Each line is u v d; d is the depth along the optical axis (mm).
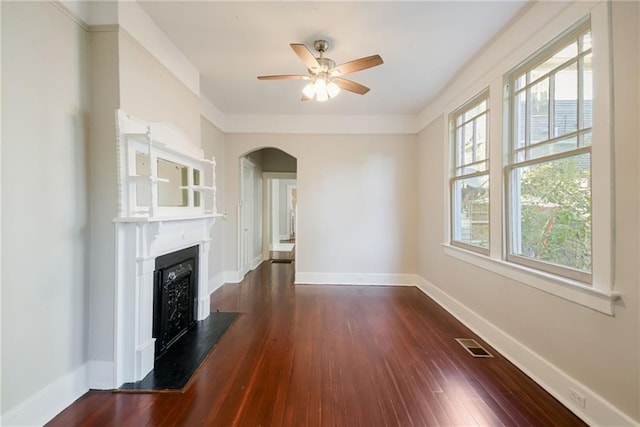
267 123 5117
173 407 1962
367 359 2602
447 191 3955
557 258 2188
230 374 2348
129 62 2262
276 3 2320
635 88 1577
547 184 2291
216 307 3957
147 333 2344
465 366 2490
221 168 5047
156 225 2289
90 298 2168
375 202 5188
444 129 4047
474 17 2488
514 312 2553
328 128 5133
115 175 2174
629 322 1612
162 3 2324
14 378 1669
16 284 1675
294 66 3354
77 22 2057
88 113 2143
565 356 2020
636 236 1579
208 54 3084
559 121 2166
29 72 1735
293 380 2273
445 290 4000
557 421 1850
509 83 2715
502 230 2764
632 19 1589
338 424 1811
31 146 1749
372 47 2951
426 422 1831
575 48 2029
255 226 6766
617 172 1670
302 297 4418
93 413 1903
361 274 5195
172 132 2748
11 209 1646
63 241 1956
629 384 1614
